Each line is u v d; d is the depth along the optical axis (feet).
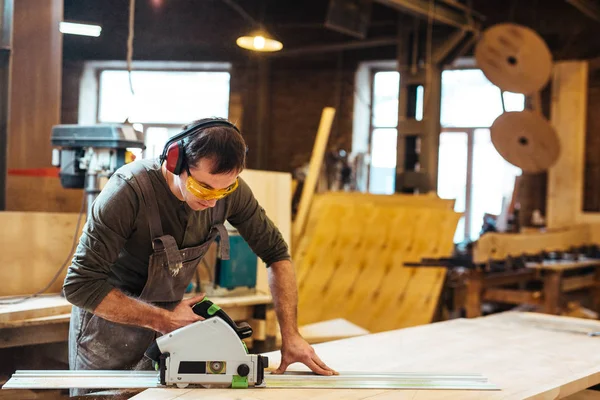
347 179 27.43
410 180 23.44
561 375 6.79
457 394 5.98
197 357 5.80
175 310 5.93
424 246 17.62
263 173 12.32
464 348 7.88
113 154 9.75
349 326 13.19
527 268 18.31
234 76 30.07
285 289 6.88
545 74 20.21
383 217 17.60
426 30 23.54
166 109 30.45
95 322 6.88
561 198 27.43
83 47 11.48
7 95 10.59
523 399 5.94
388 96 32.86
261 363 5.89
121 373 6.15
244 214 6.95
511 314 10.32
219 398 5.53
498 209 32.19
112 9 10.66
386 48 31.22
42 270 10.17
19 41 11.53
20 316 8.66
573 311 19.38
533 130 19.79
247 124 30.71
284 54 28.94
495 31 19.93
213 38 17.99
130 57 10.91
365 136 32.81
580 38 28.35
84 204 10.33
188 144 5.52
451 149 33.01
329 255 16.85
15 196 11.74
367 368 6.81
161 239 6.23
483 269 17.28
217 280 11.19
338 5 21.70
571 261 20.33
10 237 9.84
